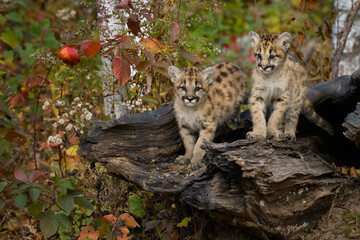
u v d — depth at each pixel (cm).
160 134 849
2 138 902
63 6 1240
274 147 689
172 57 940
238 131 939
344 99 835
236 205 657
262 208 653
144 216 875
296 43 1227
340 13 1365
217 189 666
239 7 1788
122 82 719
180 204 819
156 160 838
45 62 881
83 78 1023
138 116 841
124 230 776
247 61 1571
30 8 1343
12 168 1084
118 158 816
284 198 673
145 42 801
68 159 934
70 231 870
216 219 768
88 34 936
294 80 890
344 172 854
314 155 732
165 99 970
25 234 984
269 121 880
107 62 952
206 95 883
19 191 720
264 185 634
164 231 819
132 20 759
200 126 885
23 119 1141
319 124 904
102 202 864
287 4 1673
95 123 823
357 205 727
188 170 789
